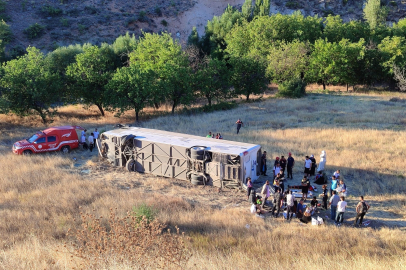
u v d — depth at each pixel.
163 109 42.34
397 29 62.94
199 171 18.59
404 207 15.68
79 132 28.70
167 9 81.06
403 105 38.12
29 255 9.62
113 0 81.25
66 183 17.89
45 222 13.31
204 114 36.94
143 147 20.38
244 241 12.04
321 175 18.50
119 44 56.38
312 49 53.44
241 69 42.34
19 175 18.94
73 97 37.97
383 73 51.97
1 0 70.88
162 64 40.56
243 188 17.58
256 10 70.75
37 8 74.06
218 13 82.81
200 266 9.05
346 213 15.32
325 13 80.38
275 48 51.22
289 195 14.48
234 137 26.28
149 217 12.63
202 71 39.00
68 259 9.07
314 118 32.59
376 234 13.10
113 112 40.25
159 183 18.70
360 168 20.11
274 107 38.62
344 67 49.28
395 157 21.52
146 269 7.39
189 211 14.82
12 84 32.34
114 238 8.16
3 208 14.79
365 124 29.56
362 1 83.94
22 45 63.28
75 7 76.56
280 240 12.20
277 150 23.17
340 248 11.55
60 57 51.25
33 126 33.12
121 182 18.80
